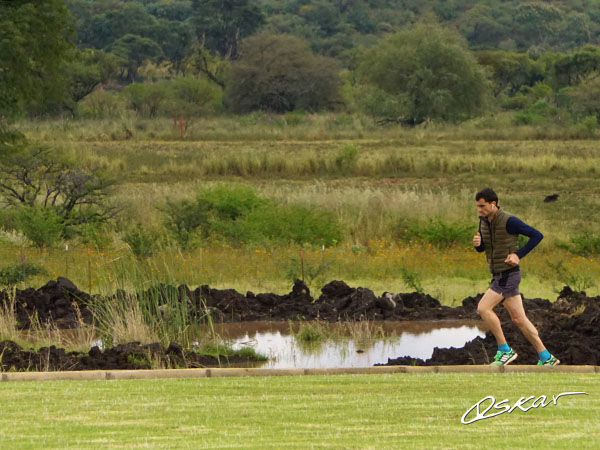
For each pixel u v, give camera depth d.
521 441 19.19
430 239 74.69
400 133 198.50
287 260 62.28
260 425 20.98
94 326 40.81
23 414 22.31
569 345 33.91
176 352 34.00
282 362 35.16
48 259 61.75
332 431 20.33
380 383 26.78
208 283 56.09
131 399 24.31
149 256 61.84
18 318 43.31
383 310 45.44
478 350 34.28
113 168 137.88
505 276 30.72
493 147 170.75
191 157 152.12
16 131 96.62
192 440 19.47
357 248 69.56
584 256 72.00
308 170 137.88
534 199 111.62
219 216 84.31
